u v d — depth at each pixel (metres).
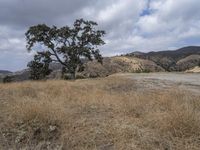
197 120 6.23
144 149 5.42
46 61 42.22
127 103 8.33
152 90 13.09
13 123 6.59
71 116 7.20
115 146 5.57
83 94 11.30
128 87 15.97
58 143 5.84
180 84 16.33
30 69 42.28
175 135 5.87
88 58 43.97
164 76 24.80
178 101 8.38
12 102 8.64
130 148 5.44
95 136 5.98
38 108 6.91
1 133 6.27
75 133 6.14
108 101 9.12
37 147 5.69
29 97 10.21
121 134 5.95
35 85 15.61
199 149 5.38
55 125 6.49
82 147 5.61
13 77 33.59
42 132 6.22
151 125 6.43
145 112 7.43
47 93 11.77
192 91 12.37
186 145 5.50
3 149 5.64
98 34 43.19
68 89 13.41
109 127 6.34
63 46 42.22
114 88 15.79
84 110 8.04
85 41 42.66
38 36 41.12
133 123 6.65
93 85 16.66
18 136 6.10
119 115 7.42
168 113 6.70
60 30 41.44
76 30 42.41
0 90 12.53
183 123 6.02
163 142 5.63
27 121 6.58
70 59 42.59
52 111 6.95
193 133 5.86
